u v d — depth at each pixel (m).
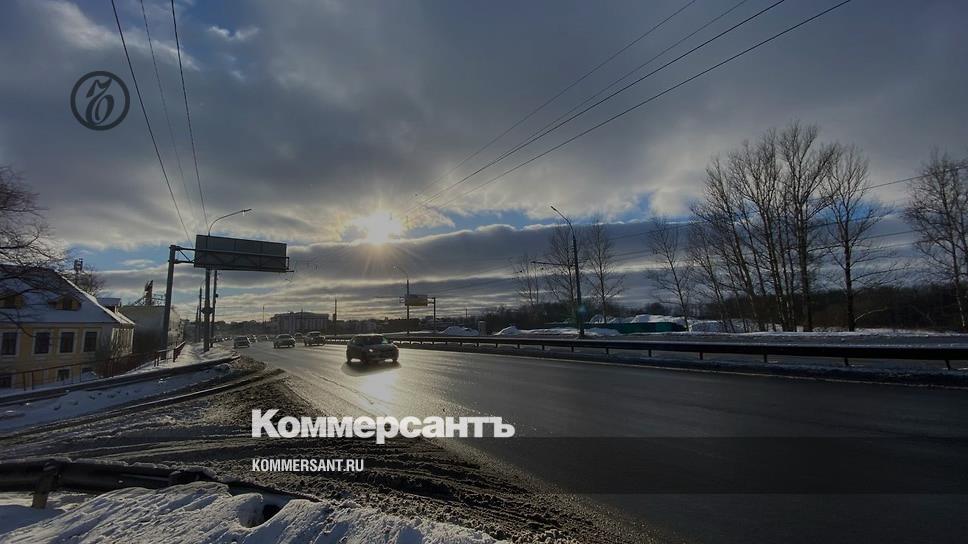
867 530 3.90
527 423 8.53
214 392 14.70
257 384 16.30
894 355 13.81
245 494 3.88
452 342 39.22
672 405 9.76
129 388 15.79
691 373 15.23
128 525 3.47
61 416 12.04
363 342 23.80
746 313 43.66
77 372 33.31
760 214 39.47
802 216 37.09
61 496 4.55
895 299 39.94
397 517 3.46
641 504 4.60
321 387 14.63
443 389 13.21
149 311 64.19
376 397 12.12
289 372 20.27
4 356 30.73
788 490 4.84
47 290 21.78
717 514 4.31
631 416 8.79
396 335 51.16
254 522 3.64
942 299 38.03
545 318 65.75
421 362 23.14
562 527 4.02
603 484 5.21
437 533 3.21
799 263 37.00
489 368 19.06
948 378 11.16
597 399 10.79
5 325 29.53
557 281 57.41
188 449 7.08
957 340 20.73
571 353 24.12
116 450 7.42
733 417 8.40
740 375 14.22
